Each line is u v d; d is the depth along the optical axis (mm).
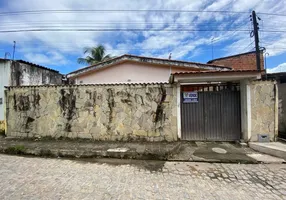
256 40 10320
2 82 8531
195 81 5988
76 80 9516
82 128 6609
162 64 8719
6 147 5648
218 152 5160
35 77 10609
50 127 6824
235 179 3676
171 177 3777
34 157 5180
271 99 5816
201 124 6289
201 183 3496
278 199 2924
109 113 6477
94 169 4219
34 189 3205
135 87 6359
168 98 6227
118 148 5465
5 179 3627
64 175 3844
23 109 7059
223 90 6242
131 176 3818
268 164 4445
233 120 6211
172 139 6230
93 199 2881
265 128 5836
